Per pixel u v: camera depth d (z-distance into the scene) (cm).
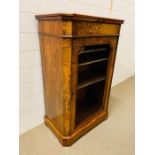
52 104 140
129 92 243
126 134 151
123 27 245
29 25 126
